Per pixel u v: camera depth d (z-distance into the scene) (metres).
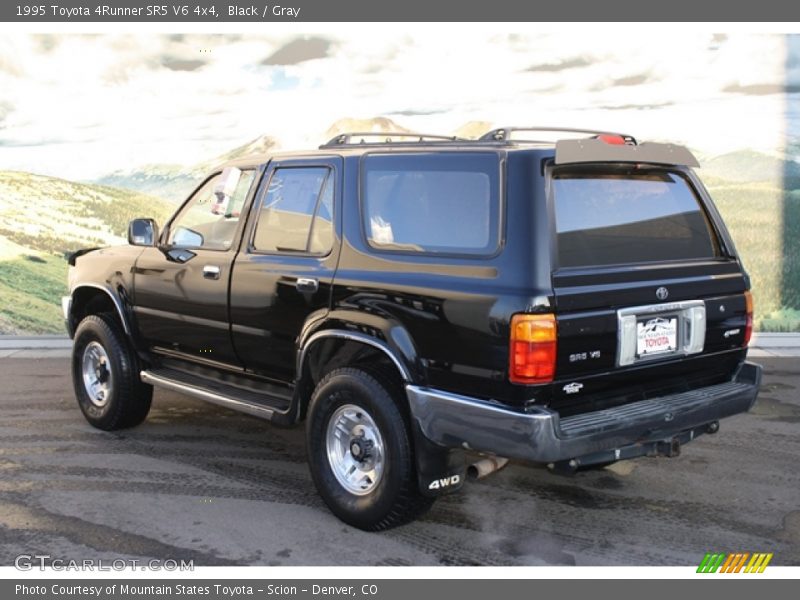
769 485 4.75
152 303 5.32
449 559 3.82
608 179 3.89
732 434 5.73
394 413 3.86
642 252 3.94
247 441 5.59
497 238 3.60
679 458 5.22
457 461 3.89
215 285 4.85
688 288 3.96
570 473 3.65
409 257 3.92
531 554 3.87
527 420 3.39
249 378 4.92
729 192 9.30
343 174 4.34
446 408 3.65
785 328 9.33
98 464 5.08
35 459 5.17
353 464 4.15
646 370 3.84
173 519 4.23
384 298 3.93
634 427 3.67
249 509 4.37
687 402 3.93
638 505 4.45
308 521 4.22
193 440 5.61
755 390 4.26
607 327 3.61
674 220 4.14
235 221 4.94
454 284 3.66
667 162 4.02
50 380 7.44
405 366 3.79
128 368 5.58
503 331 3.44
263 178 4.80
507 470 5.00
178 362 5.39
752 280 9.32
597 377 3.64
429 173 3.95
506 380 3.46
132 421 5.76
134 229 5.20
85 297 6.12
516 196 3.58
